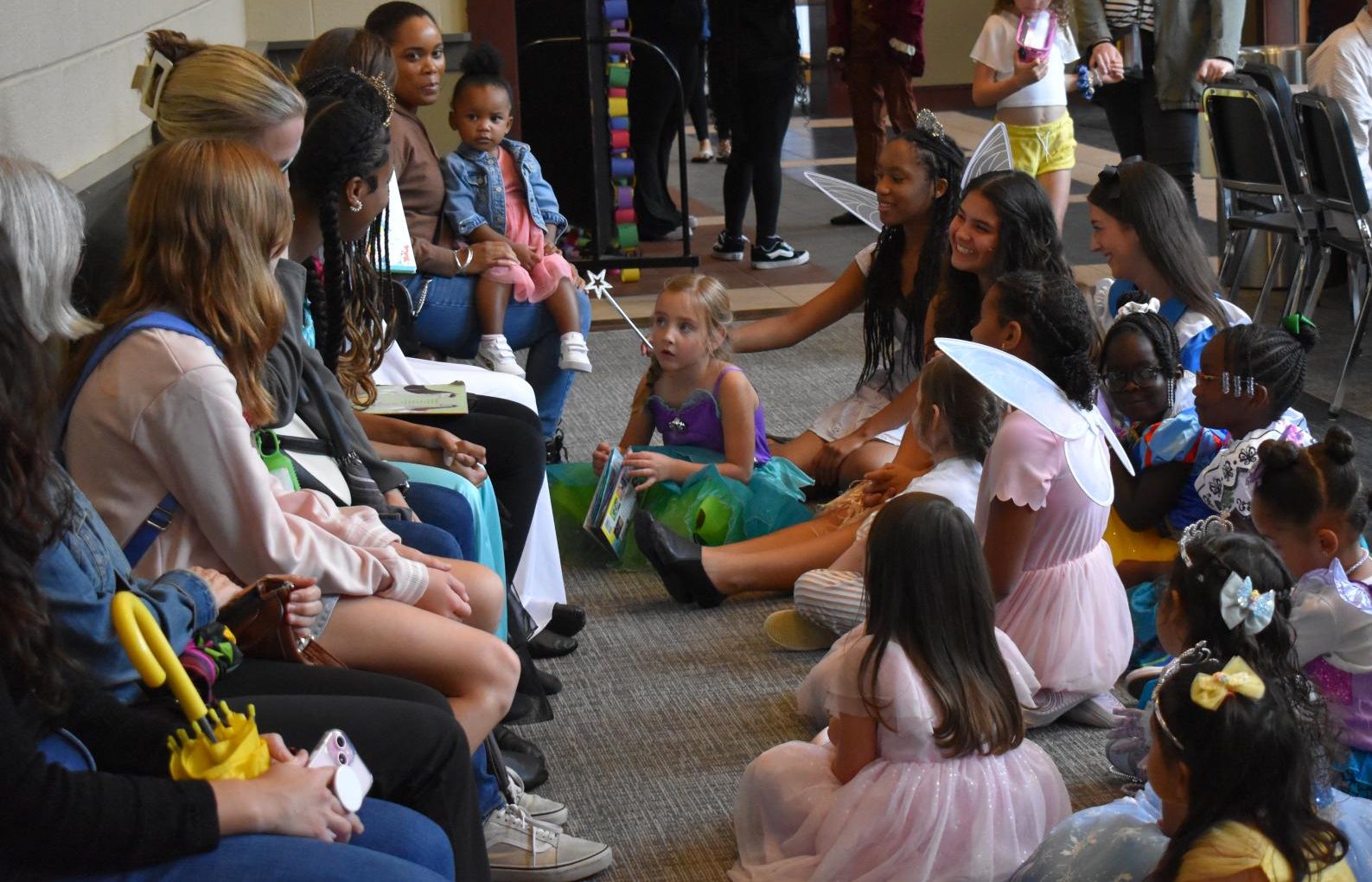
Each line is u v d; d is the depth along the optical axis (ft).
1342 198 15.67
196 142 6.34
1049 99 18.88
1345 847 5.31
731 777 8.51
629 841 7.84
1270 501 7.30
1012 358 8.40
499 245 13.06
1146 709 8.00
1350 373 16.38
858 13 25.79
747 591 11.26
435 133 19.54
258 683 5.98
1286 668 6.13
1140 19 19.49
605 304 20.75
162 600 5.53
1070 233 24.94
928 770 6.92
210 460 6.08
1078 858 6.48
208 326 6.23
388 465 8.15
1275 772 5.17
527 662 9.02
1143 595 9.87
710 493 11.43
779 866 7.16
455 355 13.51
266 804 4.74
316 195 8.01
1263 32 34.37
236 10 17.92
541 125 21.09
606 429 15.37
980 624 7.00
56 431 6.07
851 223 26.61
